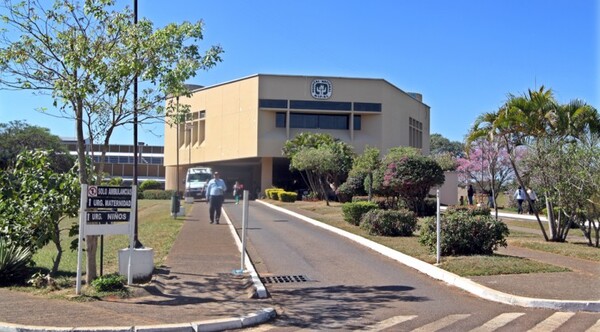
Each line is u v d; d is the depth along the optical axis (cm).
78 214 1234
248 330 842
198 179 4903
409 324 859
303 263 1426
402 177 2498
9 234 1211
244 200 1281
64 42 1109
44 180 1228
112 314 877
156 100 1176
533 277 1148
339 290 1119
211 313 902
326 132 5831
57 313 875
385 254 1543
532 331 807
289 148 5344
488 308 958
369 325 859
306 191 5400
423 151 7244
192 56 1184
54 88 1089
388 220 1842
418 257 1408
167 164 7175
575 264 1317
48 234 1230
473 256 1343
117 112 1152
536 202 2648
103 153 1155
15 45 1096
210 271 1275
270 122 5772
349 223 2280
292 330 841
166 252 1544
